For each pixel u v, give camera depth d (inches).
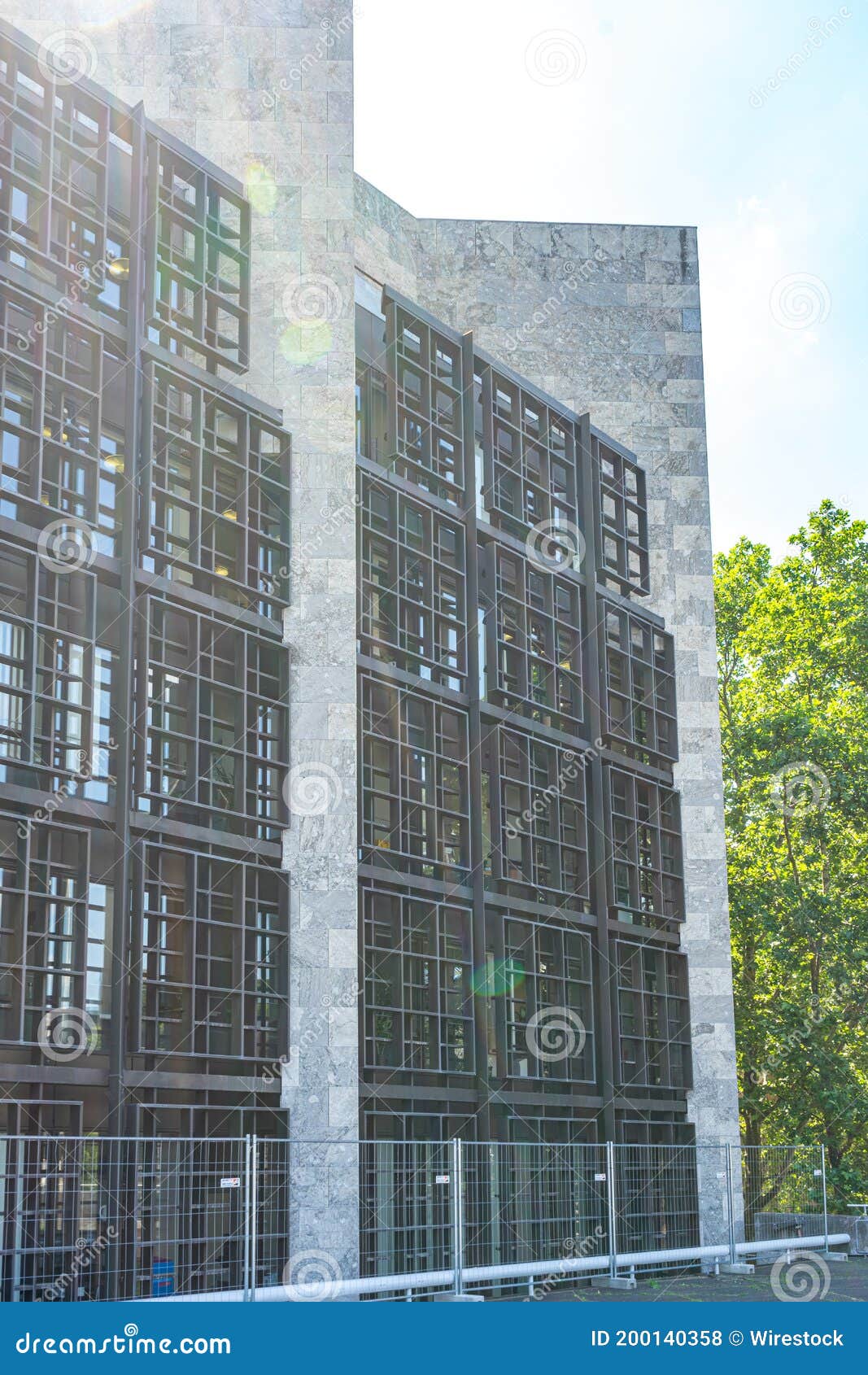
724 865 1059.9
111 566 668.7
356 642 792.9
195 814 687.7
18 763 600.1
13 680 627.2
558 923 921.5
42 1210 563.8
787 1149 1040.8
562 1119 867.4
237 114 806.5
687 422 1117.7
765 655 1514.5
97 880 636.7
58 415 665.0
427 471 872.3
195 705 689.6
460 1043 828.0
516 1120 857.5
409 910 799.1
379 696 814.5
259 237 794.8
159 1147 595.2
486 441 932.0
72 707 625.9
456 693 867.4
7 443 653.9
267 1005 705.6
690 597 1098.7
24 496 623.8
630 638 1046.4
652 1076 986.1
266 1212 668.7
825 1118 1278.3
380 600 835.4
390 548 833.5
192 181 759.1
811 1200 1046.4
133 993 629.0
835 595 1488.7
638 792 1048.2
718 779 1075.3
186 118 799.1
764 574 1610.5
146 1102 627.5
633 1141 950.4
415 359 919.0
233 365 754.8
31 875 617.0
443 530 917.8
